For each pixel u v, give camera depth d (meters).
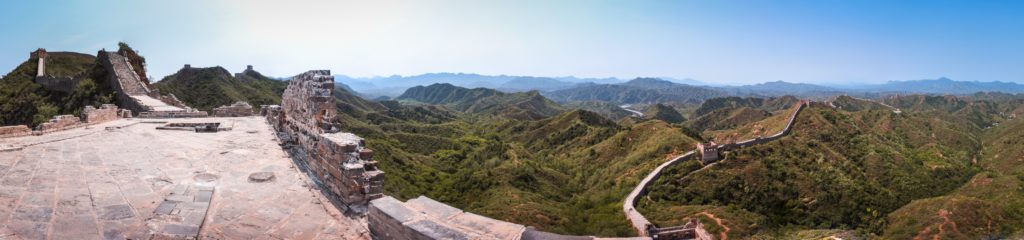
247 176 10.18
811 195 66.62
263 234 6.98
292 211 8.04
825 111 109.94
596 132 107.69
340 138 9.51
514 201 54.88
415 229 6.11
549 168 87.12
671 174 69.44
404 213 6.70
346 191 8.31
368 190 8.31
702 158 73.94
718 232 52.31
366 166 8.86
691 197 63.56
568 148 107.19
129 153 12.29
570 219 52.62
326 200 8.65
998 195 66.81
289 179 10.06
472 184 64.31
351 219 7.76
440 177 68.25
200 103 75.75
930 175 81.56
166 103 34.19
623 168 80.31
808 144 88.88
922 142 104.69
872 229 61.53
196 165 11.06
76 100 45.31
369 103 191.62
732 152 75.12
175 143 14.18
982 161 97.19
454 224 6.30
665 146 82.62
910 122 115.62
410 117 178.25
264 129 17.89
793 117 107.69
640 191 63.72
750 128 115.06
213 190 8.91
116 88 45.38
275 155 12.55
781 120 109.62
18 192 8.01
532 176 72.06
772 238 53.88
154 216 7.16
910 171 82.69
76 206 7.49
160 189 8.81
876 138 98.56
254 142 14.63
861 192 70.25
